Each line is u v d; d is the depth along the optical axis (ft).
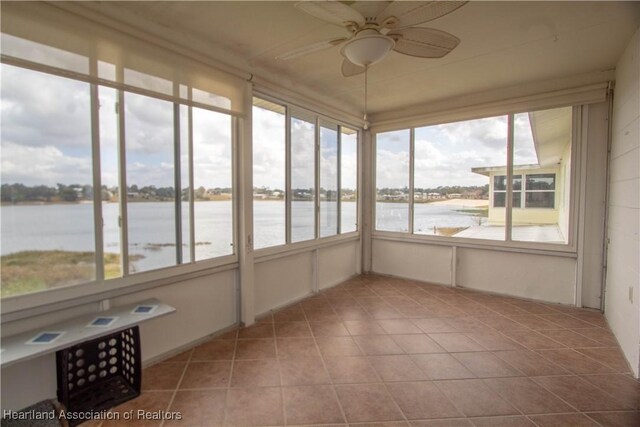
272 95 11.27
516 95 12.44
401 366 8.00
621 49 9.21
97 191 6.97
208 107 8.87
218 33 8.28
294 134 12.69
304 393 6.92
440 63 10.19
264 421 6.07
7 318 5.76
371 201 17.15
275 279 12.09
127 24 7.04
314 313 11.63
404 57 9.70
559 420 6.09
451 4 5.37
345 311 11.82
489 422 6.05
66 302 6.53
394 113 15.85
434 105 14.56
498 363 8.13
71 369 6.61
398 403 6.59
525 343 9.20
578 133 11.59
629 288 8.20
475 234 14.17
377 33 6.01
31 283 6.09
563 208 12.30
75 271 6.69
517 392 6.95
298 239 13.06
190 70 8.36
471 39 8.55
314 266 13.97
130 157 7.55
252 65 10.18
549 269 12.51
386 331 10.05
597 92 10.92
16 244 5.88
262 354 8.61
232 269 10.27
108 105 7.11
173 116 8.48
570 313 11.42
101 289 7.05
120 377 7.30
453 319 10.99
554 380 7.38
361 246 17.21
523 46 9.02
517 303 12.55
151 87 7.54
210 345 9.12
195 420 6.09
